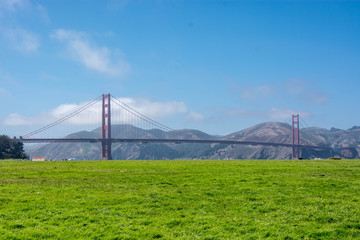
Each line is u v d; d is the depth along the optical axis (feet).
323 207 60.18
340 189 73.56
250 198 65.51
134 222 52.85
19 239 46.32
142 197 65.51
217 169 105.50
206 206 60.70
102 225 51.55
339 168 108.27
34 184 78.38
